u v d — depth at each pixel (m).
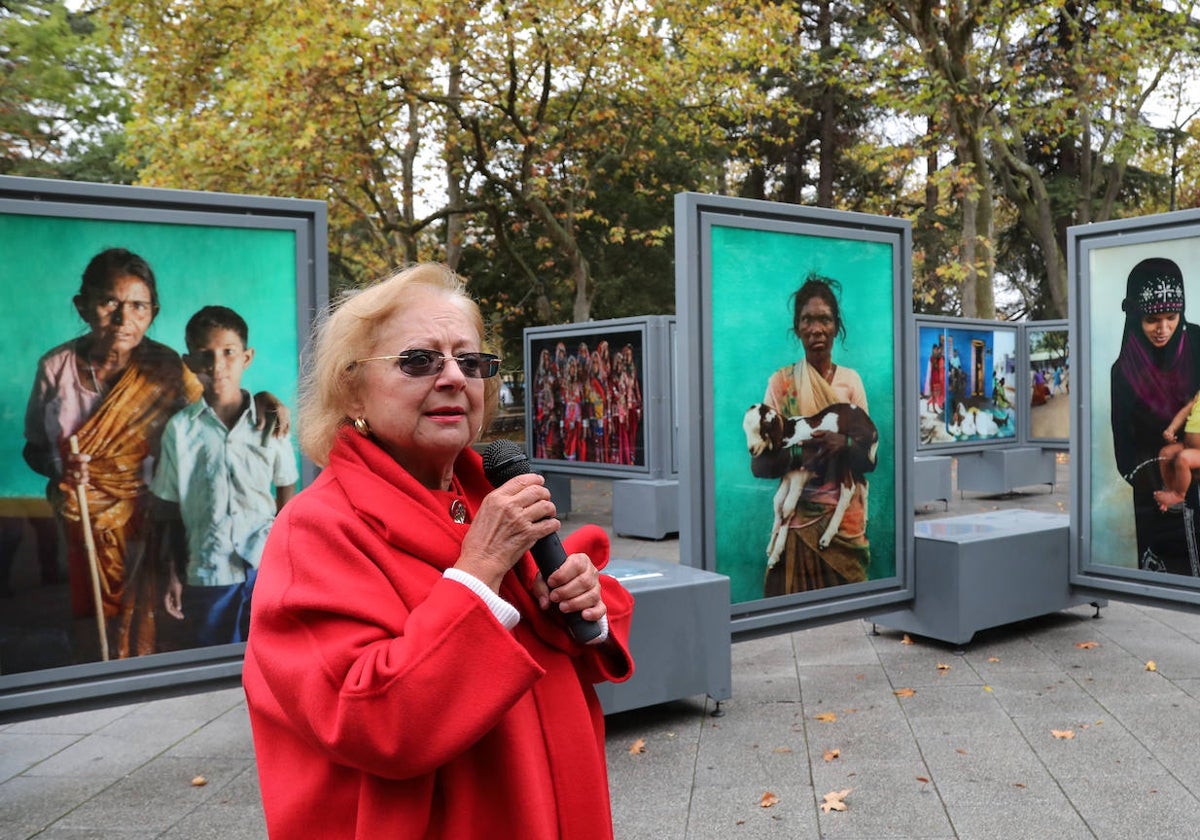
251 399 5.04
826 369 6.18
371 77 16.33
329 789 1.31
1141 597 6.59
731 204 5.71
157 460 4.78
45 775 4.66
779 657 6.47
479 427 1.55
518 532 1.31
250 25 17.94
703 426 5.69
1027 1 18.95
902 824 3.81
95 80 19.80
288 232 5.14
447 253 22.94
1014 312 33.06
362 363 1.49
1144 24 18.75
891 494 6.50
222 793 4.38
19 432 4.46
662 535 11.83
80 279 4.59
